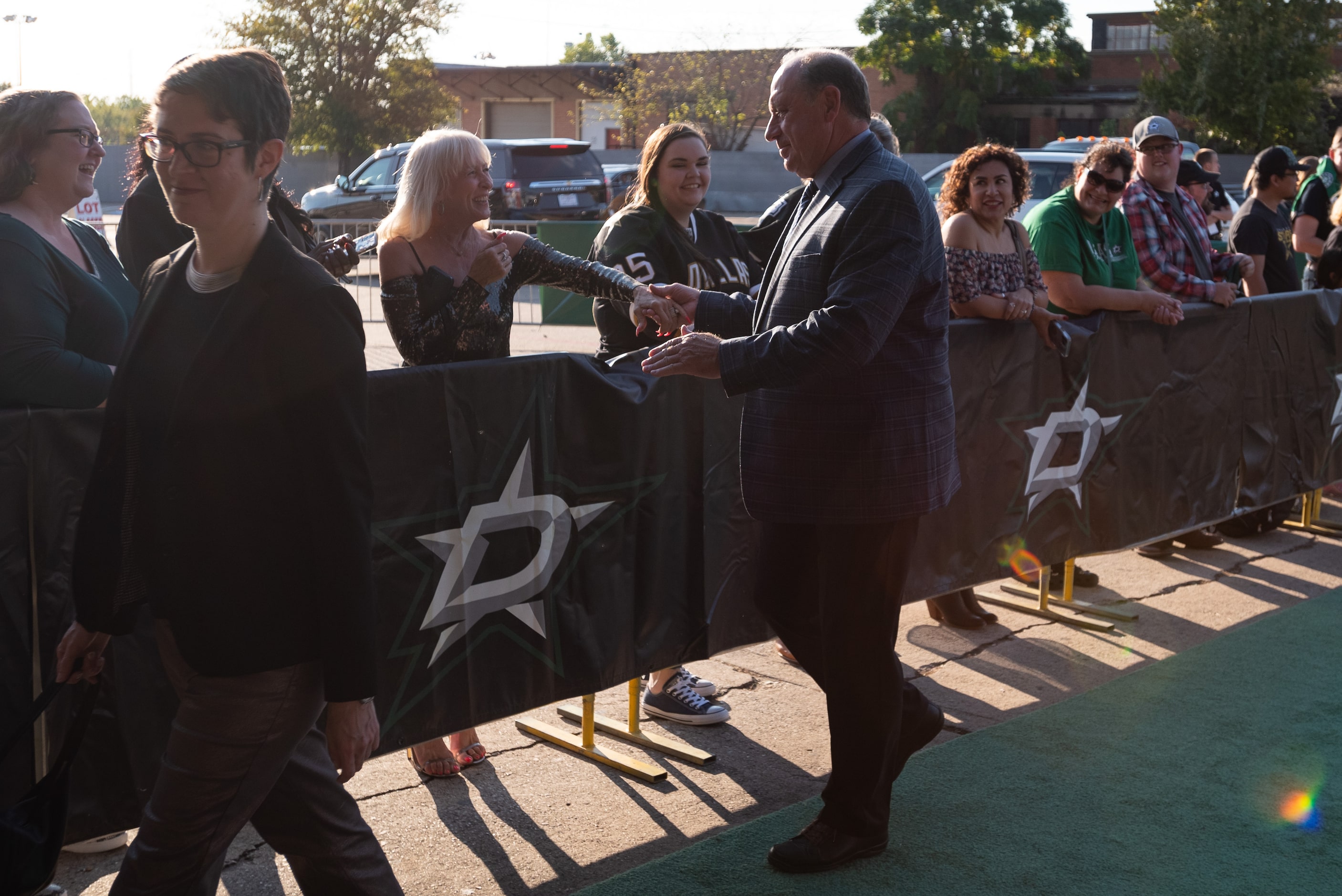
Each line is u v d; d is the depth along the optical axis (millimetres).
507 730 3492
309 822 1910
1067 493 4289
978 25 36219
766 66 35125
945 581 3879
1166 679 3838
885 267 2301
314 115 31031
